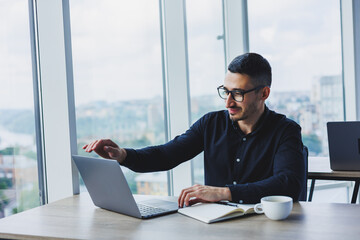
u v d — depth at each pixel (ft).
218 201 4.71
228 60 10.33
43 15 6.32
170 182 9.23
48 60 6.35
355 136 6.22
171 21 8.87
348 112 10.99
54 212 4.67
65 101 6.29
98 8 7.66
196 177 9.36
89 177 4.69
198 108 9.57
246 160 5.61
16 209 6.35
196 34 9.46
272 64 10.52
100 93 7.70
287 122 5.56
